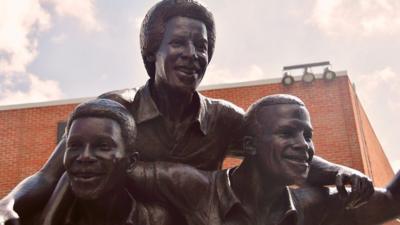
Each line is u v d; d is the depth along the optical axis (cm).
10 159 1628
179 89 270
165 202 275
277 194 283
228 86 1554
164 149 289
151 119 287
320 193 301
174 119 288
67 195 263
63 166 279
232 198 273
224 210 272
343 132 1452
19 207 263
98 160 240
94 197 241
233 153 313
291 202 282
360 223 303
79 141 243
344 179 282
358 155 1424
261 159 275
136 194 275
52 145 1623
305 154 268
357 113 1538
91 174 240
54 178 279
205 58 272
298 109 272
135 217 264
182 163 287
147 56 283
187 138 290
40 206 275
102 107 247
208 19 276
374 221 304
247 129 282
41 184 274
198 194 276
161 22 273
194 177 278
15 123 1659
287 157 266
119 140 246
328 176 296
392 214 307
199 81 275
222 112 301
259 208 281
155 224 269
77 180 241
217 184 280
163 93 283
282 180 270
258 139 276
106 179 242
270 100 277
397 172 310
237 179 284
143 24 283
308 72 1515
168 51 267
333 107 1479
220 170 289
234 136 303
